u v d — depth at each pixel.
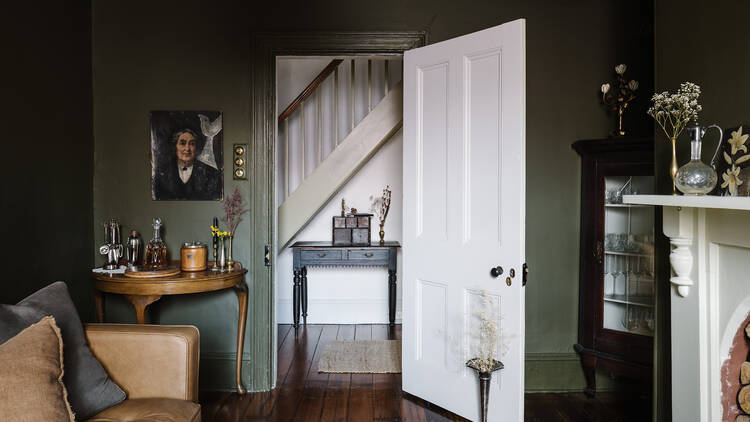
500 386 2.81
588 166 3.29
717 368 2.04
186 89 3.41
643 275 3.12
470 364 2.79
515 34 2.71
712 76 2.06
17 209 2.55
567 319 3.45
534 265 3.45
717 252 2.03
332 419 3.01
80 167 3.21
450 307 3.07
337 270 5.38
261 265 3.45
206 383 3.45
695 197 1.77
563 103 3.41
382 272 5.40
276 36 3.38
